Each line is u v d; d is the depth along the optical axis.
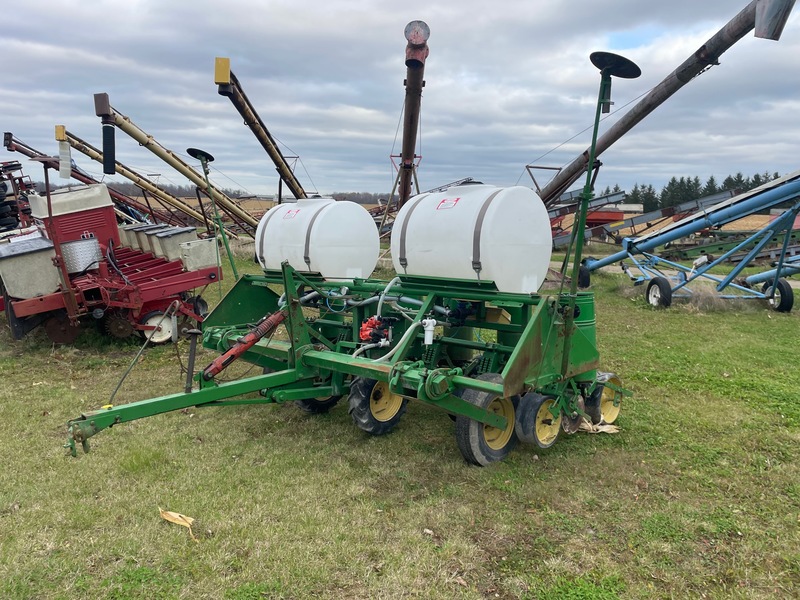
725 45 6.10
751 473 4.34
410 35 9.34
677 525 3.56
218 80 8.12
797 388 6.57
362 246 5.89
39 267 7.62
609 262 14.88
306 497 3.90
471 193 4.63
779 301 12.17
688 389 6.50
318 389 4.88
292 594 2.91
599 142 9.63
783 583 3.03
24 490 3.93
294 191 11.66
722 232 15.53
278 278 5.90
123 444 4.75
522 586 2.99
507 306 4.75
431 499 3.89
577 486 4.10
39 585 2.95
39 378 6.80
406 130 10.75
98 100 8.65
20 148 12.24
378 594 2.91
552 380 4.25
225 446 4.77
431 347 5.26
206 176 6.45
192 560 3.16
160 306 8.62
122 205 14.98
